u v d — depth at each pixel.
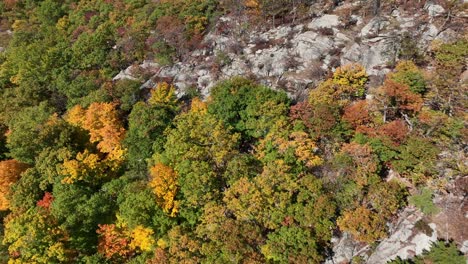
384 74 58.09
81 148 63.62
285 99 56.84
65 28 103.94
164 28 81.88
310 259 39.78
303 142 48.62
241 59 72.38
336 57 65.25
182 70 76.00
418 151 43.16
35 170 58.72
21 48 89.44
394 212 42.12
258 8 80.56
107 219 52.91
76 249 51.09
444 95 50.25
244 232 42.47
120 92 71.12
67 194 51.56
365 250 42.47
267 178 44.78
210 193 47.12
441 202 41.59
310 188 43.56
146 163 56.97
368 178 43.56
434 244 38.69
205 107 61.38
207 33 81.81
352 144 46.53
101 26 90.12
